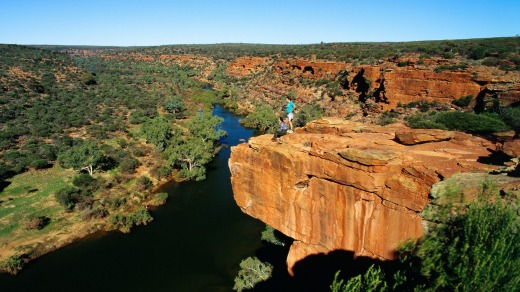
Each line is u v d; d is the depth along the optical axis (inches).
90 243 1428.4
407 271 399.2
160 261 1300.4
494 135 869.8
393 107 2701.8
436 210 433.7
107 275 1232.2
